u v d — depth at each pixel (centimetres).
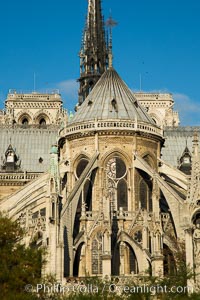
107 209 10794
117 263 11125
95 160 12081
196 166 10850
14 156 15062
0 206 12581
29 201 12506
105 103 12544
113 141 12225
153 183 11606
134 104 12738
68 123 12738
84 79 18225
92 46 18275
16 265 8131
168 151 15300
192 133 15700
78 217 11562
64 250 10881
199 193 10725
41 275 8675
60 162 12381
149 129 12462
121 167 12219
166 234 11350
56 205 10725
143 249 11019
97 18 18525
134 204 12050
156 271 10056
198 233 10656
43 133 15762
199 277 9812
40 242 11269
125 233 11212
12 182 14450
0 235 8300
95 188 12081
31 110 18912
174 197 11331
